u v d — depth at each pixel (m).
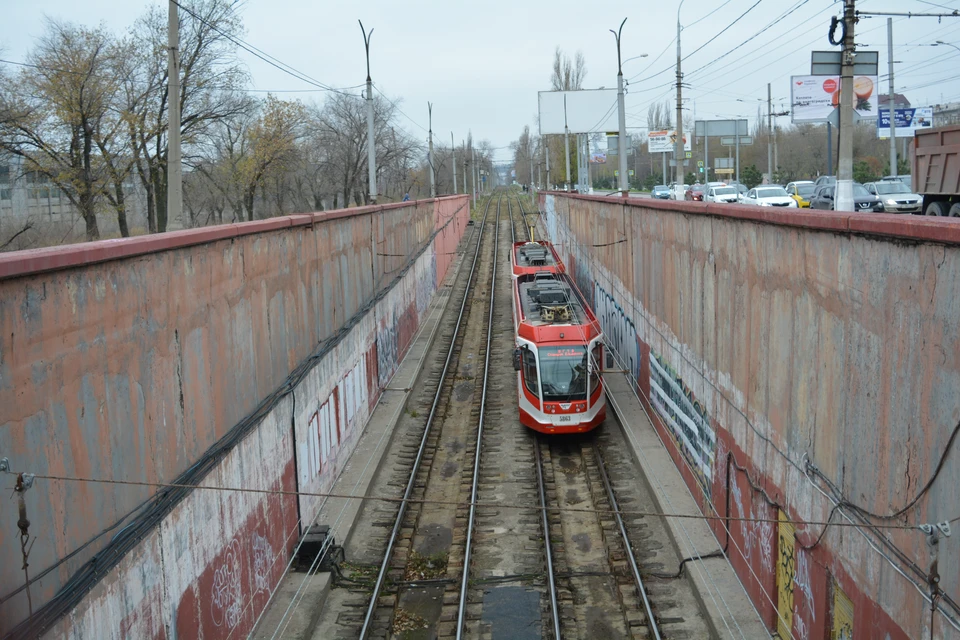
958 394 5.66
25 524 5.55
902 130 42.91
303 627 10.27
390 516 14.20
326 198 56.75
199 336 8.77
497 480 16.03
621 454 17.05
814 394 8.30
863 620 7.21
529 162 118.94
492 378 23.86
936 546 5.93
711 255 12.34
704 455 12.96
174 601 7.80
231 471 9.50
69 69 25.14
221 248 9.49
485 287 40.78
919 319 6.20
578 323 18.59
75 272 6.33
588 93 51.06
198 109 30.48
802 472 8.62
